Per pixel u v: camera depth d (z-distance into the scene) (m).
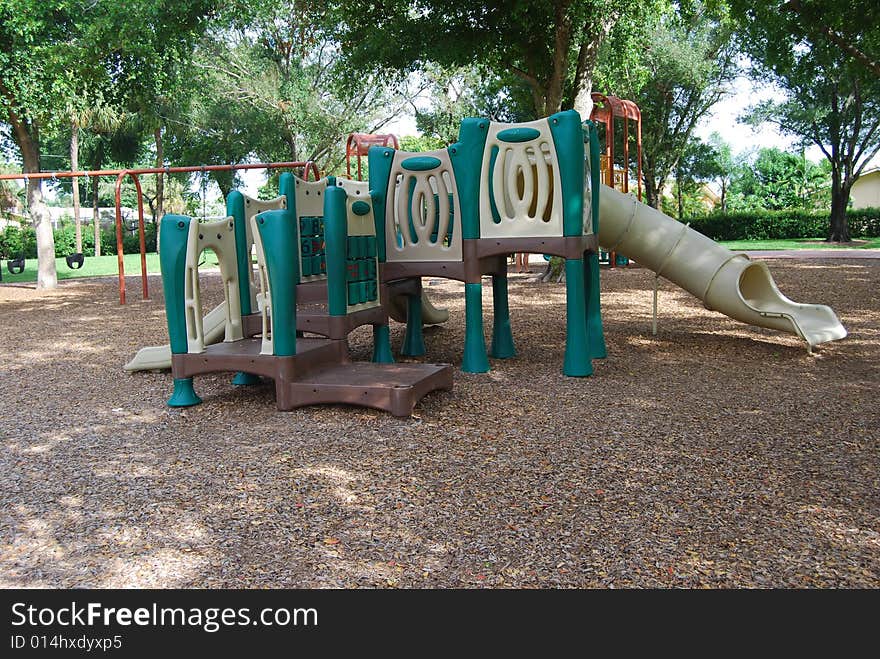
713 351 7.51
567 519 3.39
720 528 3.27
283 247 5.26
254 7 17.30
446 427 4.91
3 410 5.73
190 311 5.62
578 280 6.35
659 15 15.63
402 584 2.84
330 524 3.38
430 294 13.11
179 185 50.16
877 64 13.21
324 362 5.86
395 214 6.91
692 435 4.66
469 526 3.33
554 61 13.42
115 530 3.38
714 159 41.59
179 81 17.80
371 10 13.95
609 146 17.11
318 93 32.28
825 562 2.95
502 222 6.53
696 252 8.03
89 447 4.69
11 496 3.84
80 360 7.88
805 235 34.53
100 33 14.08
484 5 13.09
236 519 3.46
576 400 5.59
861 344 7.75
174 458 4.40
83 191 54.53
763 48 20.42
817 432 4.69
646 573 2.88
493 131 6.47
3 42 14.07
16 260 21.91
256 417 5.30
